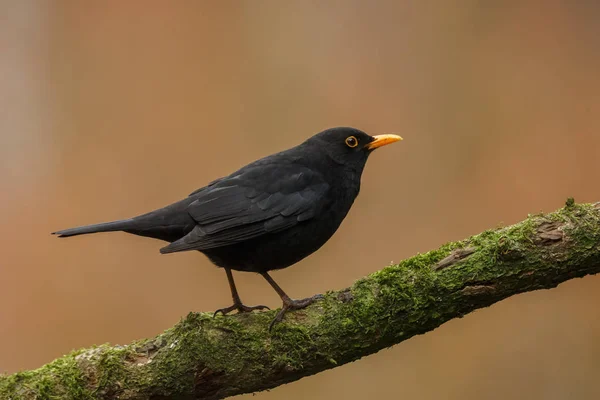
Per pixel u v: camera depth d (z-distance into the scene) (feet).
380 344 23.50
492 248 22.52
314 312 23.65
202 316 23.90
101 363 23.47
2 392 23.00
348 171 29.37
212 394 23.81
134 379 23.35
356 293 23.43
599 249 21.93
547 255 22.16
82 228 26.71
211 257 27.73
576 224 22.12
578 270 22.33
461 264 22.72
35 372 23.47
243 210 26.96
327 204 28.35
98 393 23.25
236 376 23.47
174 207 27.40
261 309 27.53
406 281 22.98
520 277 22.40
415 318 23.03
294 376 23.81
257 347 23.35
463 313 23.12
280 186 27.71
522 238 22.30
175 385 23.40
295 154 29.27
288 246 27.55
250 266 27.68
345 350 23.47
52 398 23.07
